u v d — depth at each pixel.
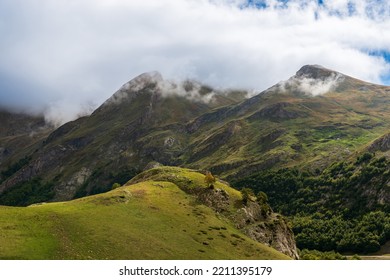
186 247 93.94
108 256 75.38
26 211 86.69
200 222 118.88
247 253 106.50
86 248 75.50
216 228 118.31
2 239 69.50
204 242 102.50
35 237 73.81
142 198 122.06
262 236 134.00
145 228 97.75
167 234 99.12
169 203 126.69
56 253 69.75
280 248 134.88
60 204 101.06
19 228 76.06
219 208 140.75
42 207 94.19
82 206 100.94
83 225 86.25
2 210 84.56
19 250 66.81
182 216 118.69
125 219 99.25
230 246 107.12
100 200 109.56
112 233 86.38
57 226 81.75
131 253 79.31
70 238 78.06
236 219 136.75
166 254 85.00
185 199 137.62
